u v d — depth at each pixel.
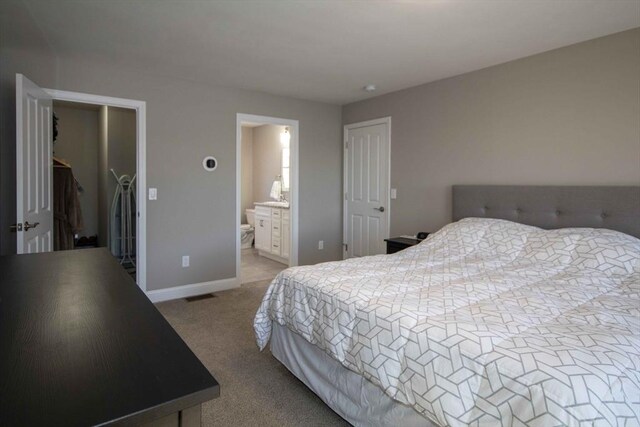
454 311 1.57
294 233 4.76
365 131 4.70
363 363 1.62
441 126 3.80
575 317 1.50
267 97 4.41
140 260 3.72
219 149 4.12
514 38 2.75
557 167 2.97
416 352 1.41
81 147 5.68
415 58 3.18
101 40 2.84
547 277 2.12
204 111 4.00
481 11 2.32
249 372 2.41
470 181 3.57
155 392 0.62
